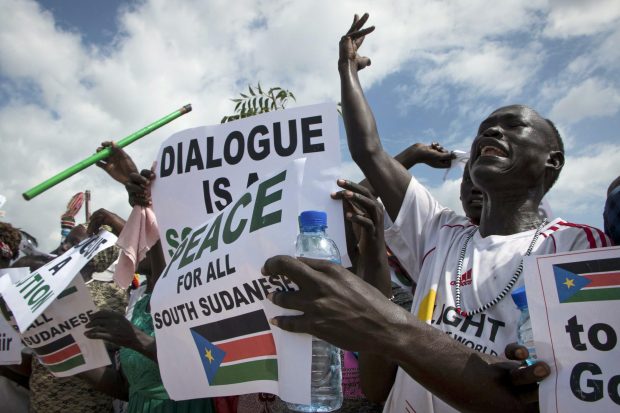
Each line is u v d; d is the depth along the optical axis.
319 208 1.92
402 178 2.33
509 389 1.24
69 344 2.59
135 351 2.68
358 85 2.36
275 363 1.56
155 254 2.77
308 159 2.04
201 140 2.34
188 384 1.79
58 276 2.41
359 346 1.18
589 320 1.21
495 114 2.13
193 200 2.30
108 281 3.71
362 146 2.29
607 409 1.15
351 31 2.39
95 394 3.41
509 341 1.72
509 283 1.80
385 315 1.17
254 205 1.70
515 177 2.00
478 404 1.22
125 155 2.67
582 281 1.24
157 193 2.41
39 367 3.42
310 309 1.17
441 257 2.08
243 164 2.22
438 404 1.75
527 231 1.97
